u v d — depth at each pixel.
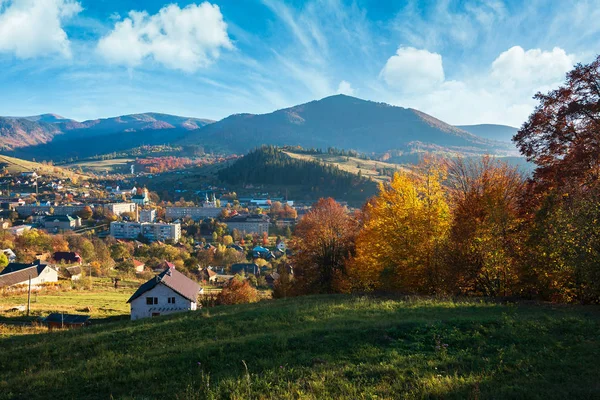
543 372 10.88
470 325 15.19
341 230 41.16
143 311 45.97
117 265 109.94
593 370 10.70
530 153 25.16
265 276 105.62
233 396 10.09
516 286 22.42
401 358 12.27
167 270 52.41
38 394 11.97
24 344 21.20
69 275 86.44
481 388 9.85
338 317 18.89
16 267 74.69
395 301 23.17
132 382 12.23
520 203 24.42
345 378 10.94
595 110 21.53
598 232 18.30
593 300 20.06
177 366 13.16
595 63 22.19
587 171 21.25
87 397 11.46
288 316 20.28
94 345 18.25
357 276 32.66
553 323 15.12
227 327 19.00
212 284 98.19
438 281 26.16
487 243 22.44
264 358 13.22
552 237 19.62
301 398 9.68
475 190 25.55
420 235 26.03
